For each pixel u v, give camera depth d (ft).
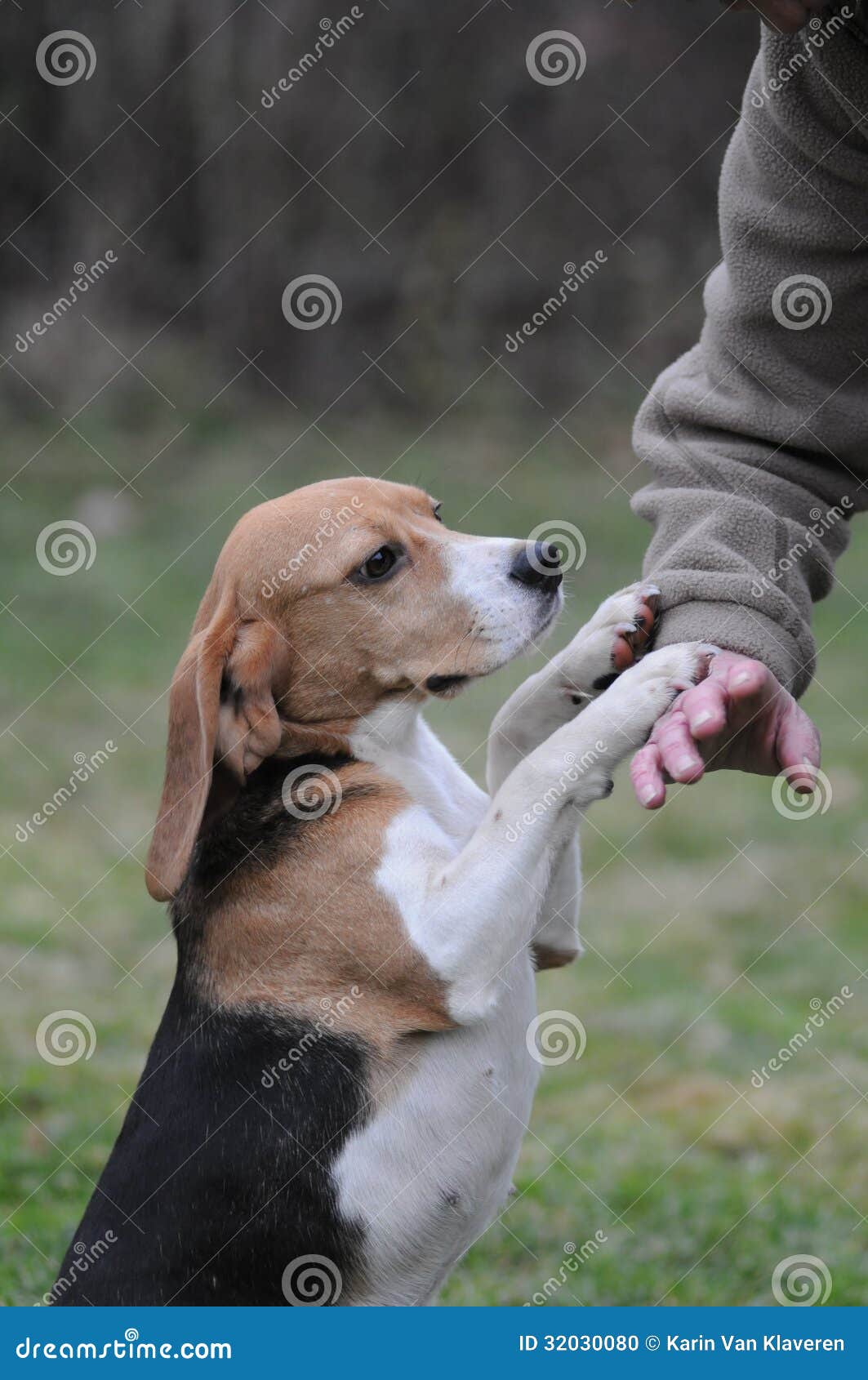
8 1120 15.28
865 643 35.99
